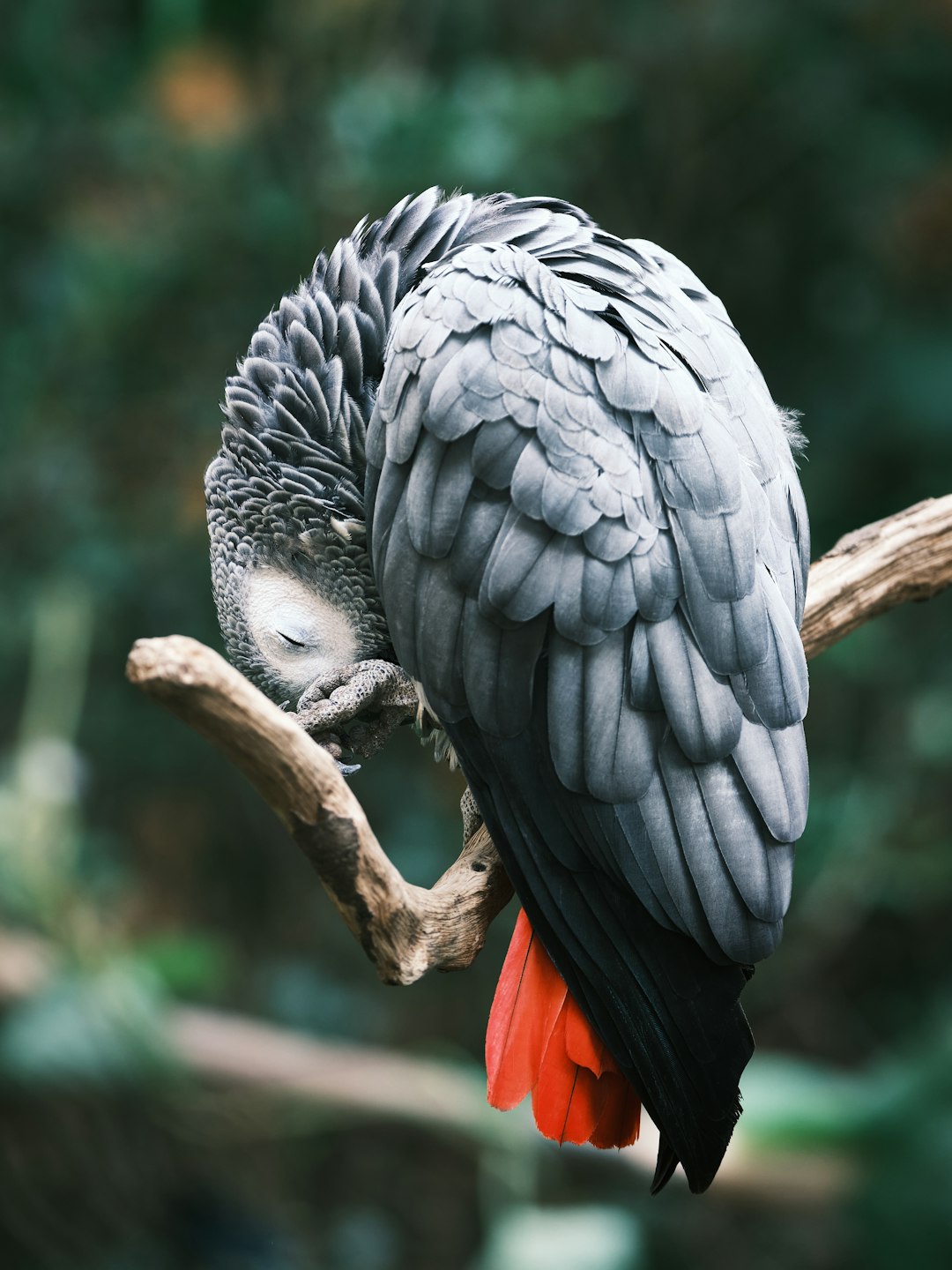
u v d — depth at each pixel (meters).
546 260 3.80
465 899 3.59
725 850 3.28
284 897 9.59
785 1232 9.27
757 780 3.30
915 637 9.17
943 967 9.80
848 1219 7.13
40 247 8.73
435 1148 9.95
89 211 8.78
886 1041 9.74
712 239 9.53
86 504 8.49
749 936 3.29
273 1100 7.58
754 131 9.46
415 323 3.57
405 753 8.85
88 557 8.38
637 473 3.39
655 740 3.32
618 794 3.31
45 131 8.73
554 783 3.40
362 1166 9.81
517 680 3.40
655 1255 9.07
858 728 9.20
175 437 8.48
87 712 8.91
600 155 9.28
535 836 3.43
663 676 3.30
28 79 8.69
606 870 3.37
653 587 3.34
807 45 9.43
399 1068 7.64
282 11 8.57
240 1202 8.47
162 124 8.59
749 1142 7.16
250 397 4.10
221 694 2.87
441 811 8.79
